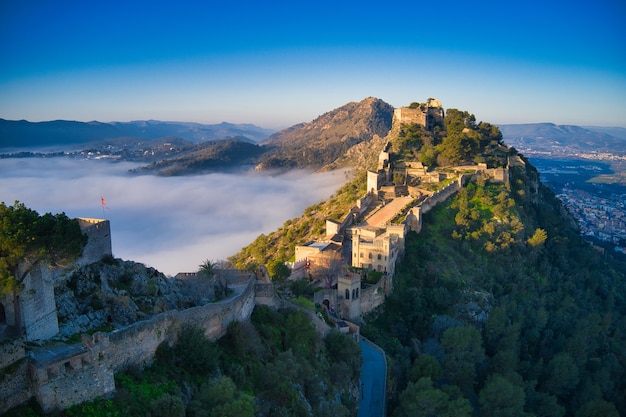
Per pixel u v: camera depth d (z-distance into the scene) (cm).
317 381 6425
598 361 11988
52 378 3822
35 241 4197
